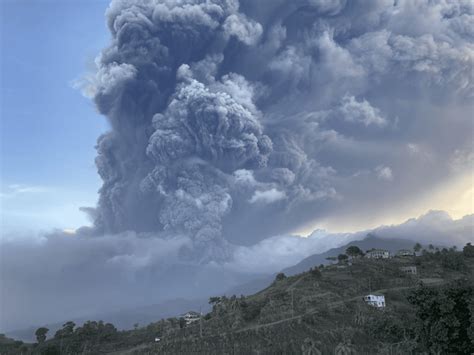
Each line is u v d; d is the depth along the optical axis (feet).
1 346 559.38
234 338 436.35
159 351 440.04
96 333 575.38
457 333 243.60
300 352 386.93
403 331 367.25
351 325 453.58
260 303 558.15
